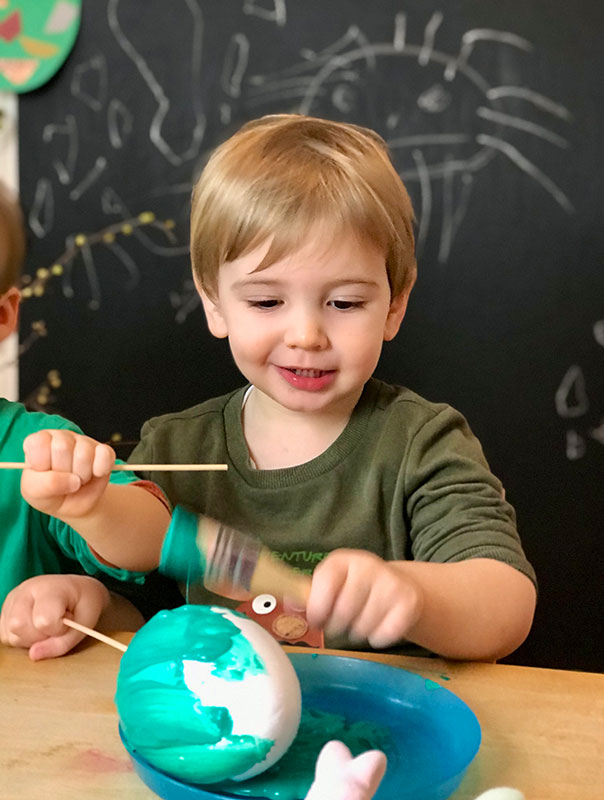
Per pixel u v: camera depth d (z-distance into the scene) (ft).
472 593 2.29
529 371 6.22
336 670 1.99
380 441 3.12
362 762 1.28
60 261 6.45
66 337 6.49
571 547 6.31
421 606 1.91
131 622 2.76
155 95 6.25
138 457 3.29
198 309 6.34
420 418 3.13
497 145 6.05
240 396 3.37
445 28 5.99
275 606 2.84
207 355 6.38
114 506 2.45
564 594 6.32
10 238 3.09
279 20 6.10
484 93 6.01
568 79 5.96
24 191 6.44
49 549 3.14
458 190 6.11
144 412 6.48
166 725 1.56
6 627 2.19
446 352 6.26
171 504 3.18
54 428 3.12
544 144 6.02
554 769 1.65
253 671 1.61
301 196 2.64
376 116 6.11
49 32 6.24
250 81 6.17
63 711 1.85
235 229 2.71
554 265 6.12
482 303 6.19
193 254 3.11
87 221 6.40
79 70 6.29
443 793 1.50
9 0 6.22
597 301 6.13
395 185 2.90
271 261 2.63
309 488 3.11
